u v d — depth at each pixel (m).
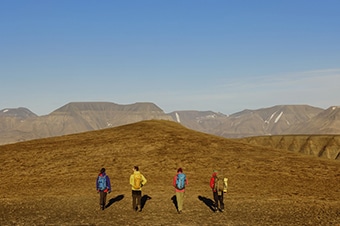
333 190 28.67
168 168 37.00
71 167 37.69
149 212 20.17
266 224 17.56
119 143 47.22
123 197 25.16
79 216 18.95
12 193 27.03
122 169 36.84
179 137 49.81
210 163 38.62
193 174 34.72
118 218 18.56
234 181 31.70
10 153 43.75
